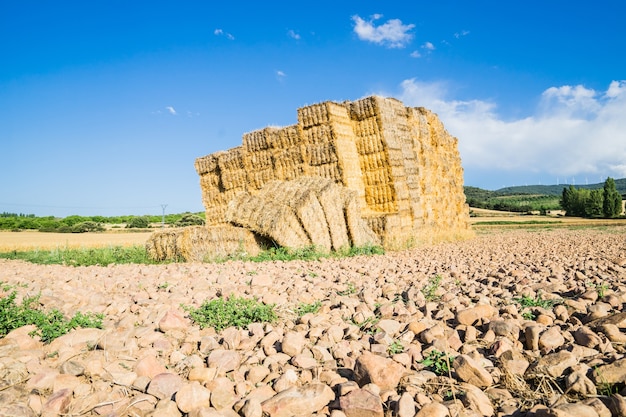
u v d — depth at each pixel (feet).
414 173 78.54
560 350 14.60
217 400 11.71
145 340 17.42
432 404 10.59
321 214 57.21
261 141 77.82
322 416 11.17
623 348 15.19
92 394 12.50
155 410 11.49
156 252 58.90
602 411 10.29
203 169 91.76
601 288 23.39
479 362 13.71
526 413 10.64
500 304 21.95
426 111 91.50
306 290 27.37
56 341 17.10
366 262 43.68
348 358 14.51
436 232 83.66
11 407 11.52
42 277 39.96
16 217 313.94
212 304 21.31
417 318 19.45
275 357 15.24
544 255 46.01
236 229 55.98
